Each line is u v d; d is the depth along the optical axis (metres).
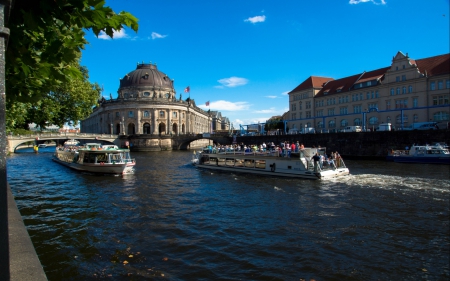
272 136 66.06
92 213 17.03
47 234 13.59
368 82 68.81
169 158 59.19
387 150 48.19
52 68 3.89
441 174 30.36
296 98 88.00
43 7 3.29
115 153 34.34
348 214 16.55
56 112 34.91
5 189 2.03
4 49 2.10
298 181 26.70
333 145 54.94
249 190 23.41
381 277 10.01
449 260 11.15
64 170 36.78
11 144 68.06
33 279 2.58
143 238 13.18
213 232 13.95
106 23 3.60
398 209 17.33
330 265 10.73
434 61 60.44
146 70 113.25
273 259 11.17
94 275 9.93
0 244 2.01
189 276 9.92
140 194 22.28
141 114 105.06
